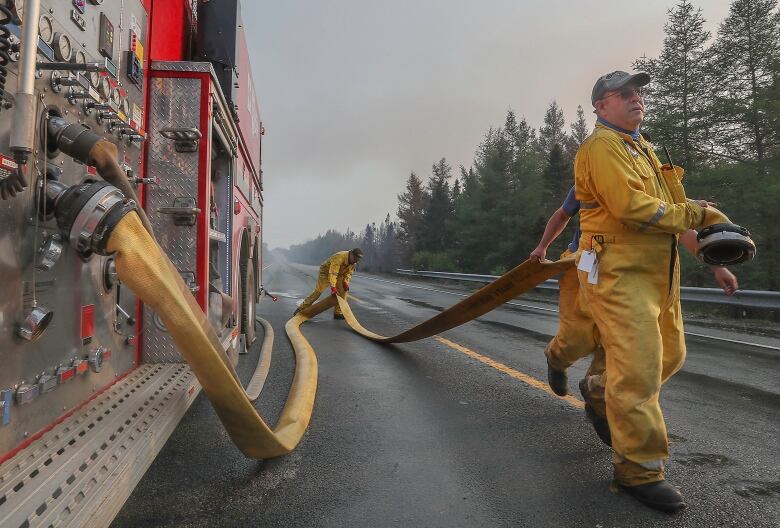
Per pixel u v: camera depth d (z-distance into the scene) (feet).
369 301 46.29
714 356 19.89
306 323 29.63
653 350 7.54
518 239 105.29
